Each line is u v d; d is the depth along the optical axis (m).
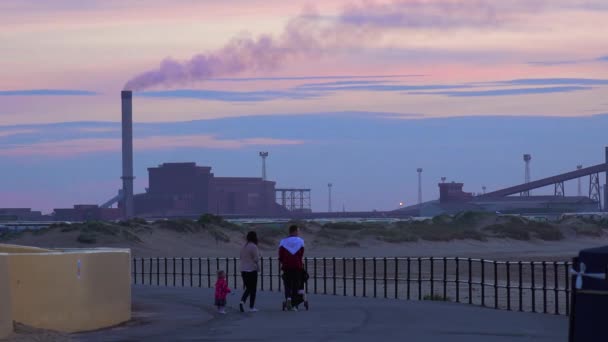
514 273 102.50
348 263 126.75
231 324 39.84
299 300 47.28
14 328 33.12
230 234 175.62
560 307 57.84
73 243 154.00
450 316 42.12
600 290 17.31
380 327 36.75
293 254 47.09
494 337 32.81
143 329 39.16
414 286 82.19
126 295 43.06
